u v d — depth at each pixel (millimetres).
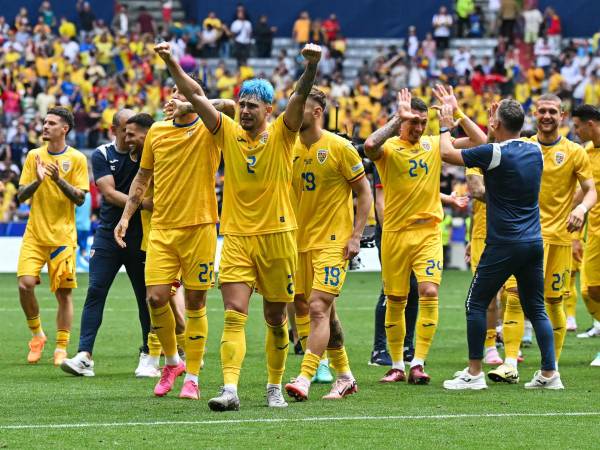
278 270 13297
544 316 15469
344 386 14586
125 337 23000
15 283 38781
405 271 16281
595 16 62812
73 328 25141
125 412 13141
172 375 14727
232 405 13188
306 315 15273
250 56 62344
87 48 59094
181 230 14102
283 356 13602
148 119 16656
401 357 16391
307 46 12531
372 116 55125
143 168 14594
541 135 17172
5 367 18250
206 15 65562
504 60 58750
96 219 44344
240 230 13234
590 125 18531
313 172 14453
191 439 11359
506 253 15039
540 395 14758
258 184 13148
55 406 13656
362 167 14430
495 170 15008
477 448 11039
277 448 10914
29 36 60062
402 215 16188
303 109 13055
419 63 59281
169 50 12922
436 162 16297
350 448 10961
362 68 59312
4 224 44375
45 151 18984
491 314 18906
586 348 21359
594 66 58344
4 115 53875
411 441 11352
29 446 10984
